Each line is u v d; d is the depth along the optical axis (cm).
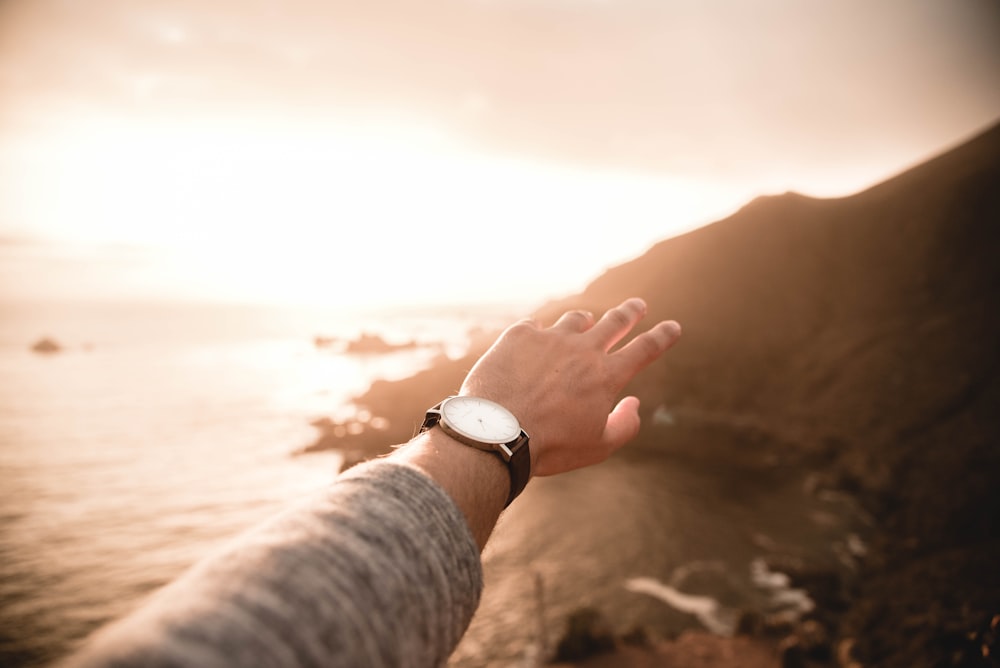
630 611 3434
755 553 4131
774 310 9381
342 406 9362
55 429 9281
